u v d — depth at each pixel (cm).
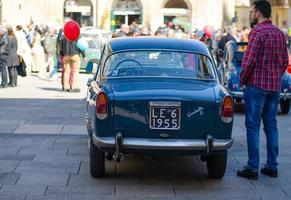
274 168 806
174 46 844
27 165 841
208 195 716
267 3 784
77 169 825
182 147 716
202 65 823
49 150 946
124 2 4334
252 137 788
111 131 723
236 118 1384
